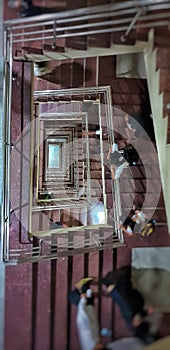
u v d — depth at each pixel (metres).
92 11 2.62
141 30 2.98
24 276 3.12
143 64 3.84
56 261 3.32
